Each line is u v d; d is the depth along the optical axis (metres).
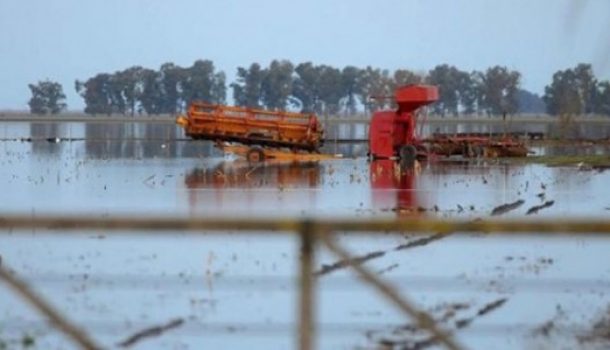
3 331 38.12
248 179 126.06
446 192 106.44
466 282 49.66
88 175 132.88
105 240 63.62
